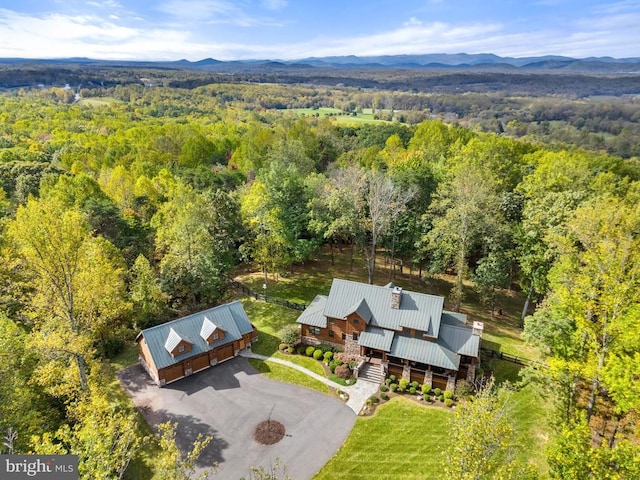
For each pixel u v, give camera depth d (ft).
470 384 124.77
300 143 275.18
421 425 114.32
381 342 135.13
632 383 82.23
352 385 129.80
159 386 127.34
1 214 191.11
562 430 79.82
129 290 161.27
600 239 116.57
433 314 136.05
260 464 101.35
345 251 238.68
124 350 146.92
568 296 103.60
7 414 90.02
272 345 149.79
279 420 115.14
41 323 118.52
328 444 107.76
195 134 354.13
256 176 250.37
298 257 192.34
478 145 255.09
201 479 82.58
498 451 75.66
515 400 119.65
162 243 176.86
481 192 160.04
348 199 183.21
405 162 231.71
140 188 223.71
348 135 430.61
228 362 140.46
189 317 139.33
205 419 114.93
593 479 67.41
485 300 170.60
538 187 179.93
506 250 166.50
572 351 99.55
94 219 173.58
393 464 102.42
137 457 102.78
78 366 108.47
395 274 209.05
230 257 184.55
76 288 112.06
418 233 188.85
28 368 109.60
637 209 140.56
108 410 99.50
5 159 279.69
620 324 89.20
